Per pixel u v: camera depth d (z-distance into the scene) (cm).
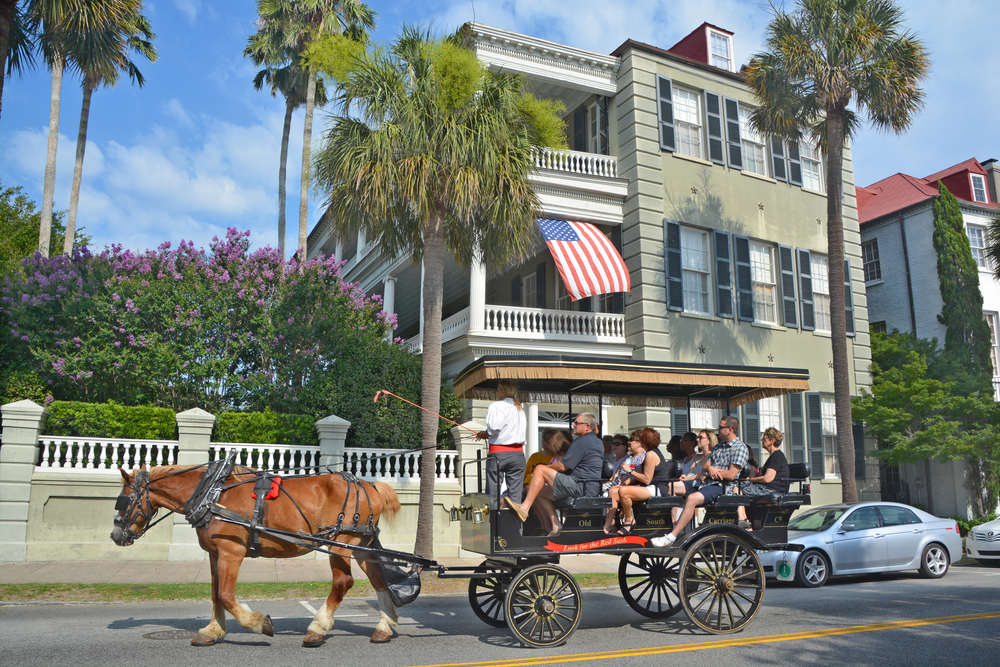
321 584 1166
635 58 2120
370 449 1530
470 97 1310
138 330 1588
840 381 1759
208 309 1650
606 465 831
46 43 1992
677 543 816
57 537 1321
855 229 2481
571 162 2030
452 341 1928
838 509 1320
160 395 1608
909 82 1791
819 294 2366
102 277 1636
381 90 1279
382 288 2666
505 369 870
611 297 2098
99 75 2227
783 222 2308
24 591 1026
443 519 1539
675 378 957
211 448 1438
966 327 2514
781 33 1862
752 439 2084
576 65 2106
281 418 1555
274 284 1778
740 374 995
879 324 2848
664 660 654
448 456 1593
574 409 1941
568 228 1964
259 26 2494
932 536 1321
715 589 802
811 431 2181
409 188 1259
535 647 720
